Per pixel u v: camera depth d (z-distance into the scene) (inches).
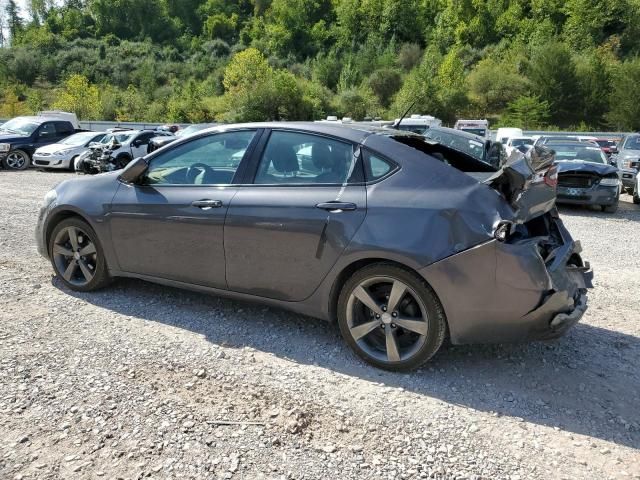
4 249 234.4
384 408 116.0
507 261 117.1
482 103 2546.8
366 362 135.1
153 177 164.1
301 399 118.1
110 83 3380.9
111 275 173.0
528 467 98.3
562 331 124.7
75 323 154.3
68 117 851.4
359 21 4229.8
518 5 3762.3
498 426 111.0
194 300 175.3
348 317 134.7
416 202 124.9
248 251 143.6
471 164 151.3
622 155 574.2
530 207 121.9
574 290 132.9
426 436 106.5
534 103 2316.7
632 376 135.3
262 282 144.3
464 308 120.8
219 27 4785.9
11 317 156.3
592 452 103.4
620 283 218.4
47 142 764.6
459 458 100.2
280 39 4180.6
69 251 179.3
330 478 93.4
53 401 113.1
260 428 107.0
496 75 2561.5
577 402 121.7
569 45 3051.2
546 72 2434.8
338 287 137.0
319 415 112.3
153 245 159.6
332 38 4330.7
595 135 1429.6
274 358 137.3
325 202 133.3
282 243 138.2
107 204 166.4
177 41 4707.2
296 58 4040.4
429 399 120.4
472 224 119.3
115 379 123.2
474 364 138.5
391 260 125.3
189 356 136.3
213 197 148.9
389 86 2746.1
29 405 111.3
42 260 217.3
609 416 116.4
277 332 153.1
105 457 96.5
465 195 122.6
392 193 128.3
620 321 174.4
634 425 113.1
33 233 271.3
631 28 3166.8
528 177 117.9
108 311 164.1
